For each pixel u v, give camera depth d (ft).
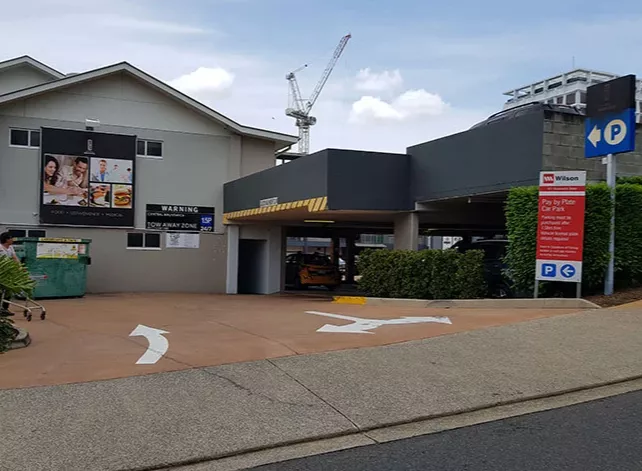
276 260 75.56
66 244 55.62
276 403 19.88
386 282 49.26
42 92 63.36
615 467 14.88
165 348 27.99
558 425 18.20
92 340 30.48
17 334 29.14
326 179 48.37
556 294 39.91
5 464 14.97
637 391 21.86
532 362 25.00
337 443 17.01
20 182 63.31
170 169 70.03
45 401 19.61
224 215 71.51
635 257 39.34
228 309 45.91
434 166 49.78
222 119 70.95
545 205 38.42
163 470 15.20
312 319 37.58
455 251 45.42
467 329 31.68
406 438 17.31
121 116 67.67
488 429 17.98
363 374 23.20
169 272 69.51
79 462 15.21
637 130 44.34
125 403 19.56
